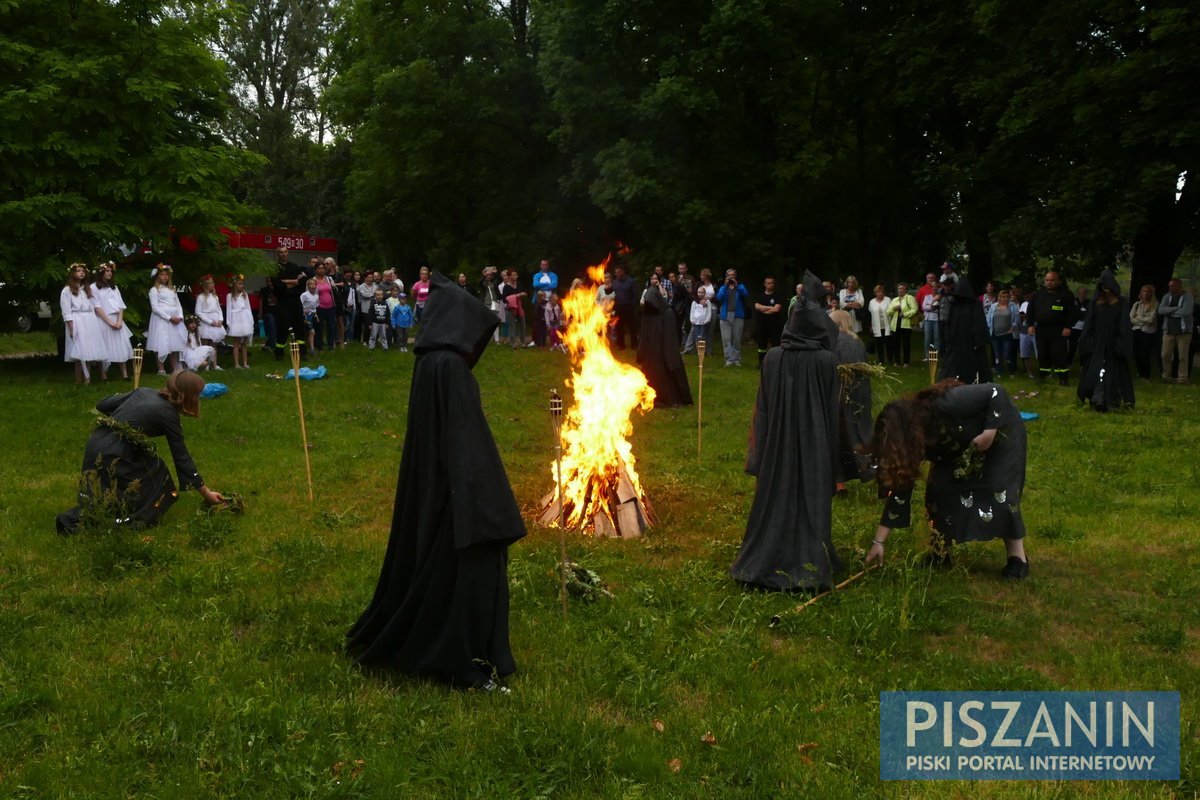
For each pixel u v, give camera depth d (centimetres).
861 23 2814
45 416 1326
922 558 741
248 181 4362
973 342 1542
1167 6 1920
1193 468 1084
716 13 2555
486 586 519
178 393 847
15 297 1917
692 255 2750
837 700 517
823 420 688
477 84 3198
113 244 1886
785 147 2850
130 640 592
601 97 2706
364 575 712
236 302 1859
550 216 3206
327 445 1220
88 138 1872
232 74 4453
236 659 560
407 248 3641
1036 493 980
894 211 2950
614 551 784
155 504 845
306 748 457
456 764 445
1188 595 684
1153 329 1855
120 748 457
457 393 512
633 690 523
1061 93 2080
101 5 1942
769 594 670
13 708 493
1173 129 1908
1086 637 616
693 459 1148
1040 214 2186
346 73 3438
